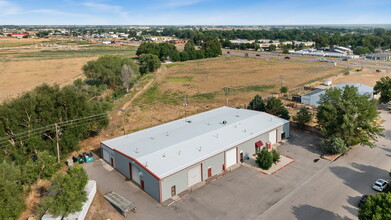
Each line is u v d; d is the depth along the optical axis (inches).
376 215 974.4
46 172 1552.7
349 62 6382.9
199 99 3447.3
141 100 3481.8
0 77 4940.9
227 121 2112.5
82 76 4931.1
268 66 6028.5
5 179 1302.9
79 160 1859.0
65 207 1235.9
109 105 2433.6
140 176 1521.9
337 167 1705.2
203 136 1824.6
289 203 1369.3
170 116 2792.8
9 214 1256.2
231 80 4670.3
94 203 1413.6
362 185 1502.2
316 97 2994.6
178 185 1478.8
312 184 1529.3
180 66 6368.1
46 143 1907.0
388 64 6008.9
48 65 6225.4
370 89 3161.9
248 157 1867.6
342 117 1878.7
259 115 2242.9
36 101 1892.2
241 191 1486.2
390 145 1995.6
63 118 1987.0
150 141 1791.3
